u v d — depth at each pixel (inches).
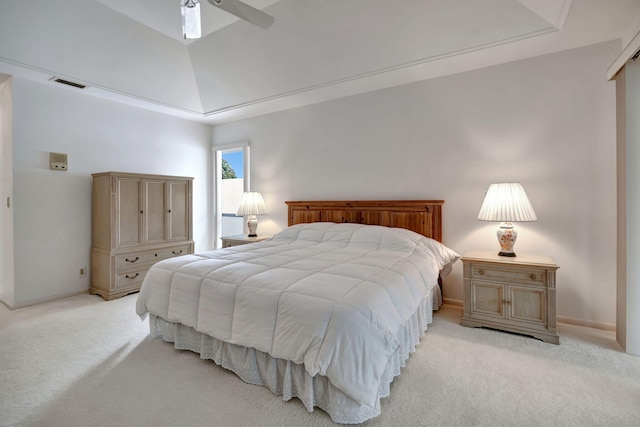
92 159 143.6
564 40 97.1
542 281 91.7
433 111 127.0
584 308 102.0
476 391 67.2
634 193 82.2
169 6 105.7
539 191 107.9
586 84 100.6
